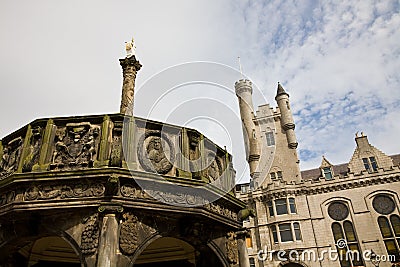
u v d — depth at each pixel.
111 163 9.38
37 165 9.52
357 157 49.84
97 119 10.38
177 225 10.04
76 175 9.09
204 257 11.65
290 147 54.75
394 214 43.16
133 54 15.83
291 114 57.56
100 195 8.97
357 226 43.88
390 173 45.34
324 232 44.78
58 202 8.93
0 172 10.49
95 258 8.33
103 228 8.52
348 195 46.22
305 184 48.44
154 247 14.57
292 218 45.62
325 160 53.41
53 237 12.78
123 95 14.81
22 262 12.07
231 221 11.62
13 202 8.90
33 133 10.21
